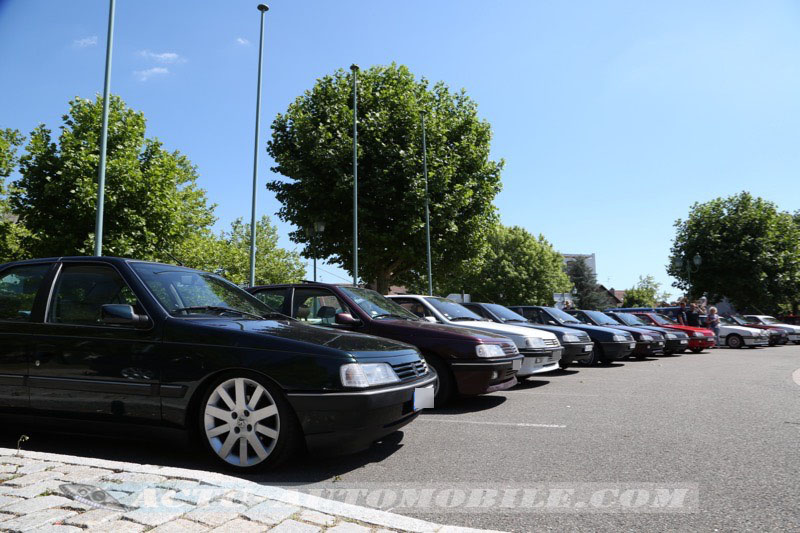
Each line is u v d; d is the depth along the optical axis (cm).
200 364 386
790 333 2650
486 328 854
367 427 377
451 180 2397
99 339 413
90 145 1959
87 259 458
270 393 377
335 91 2356
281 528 255
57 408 417
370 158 2252
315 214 2214
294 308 693
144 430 396
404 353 450
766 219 3534
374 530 258
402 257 2336
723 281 3534
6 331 441
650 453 448
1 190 1891
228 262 3856
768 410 654
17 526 249
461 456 436
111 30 1441
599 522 297
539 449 461
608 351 1280
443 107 2623
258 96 2080
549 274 5781
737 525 292
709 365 1327
